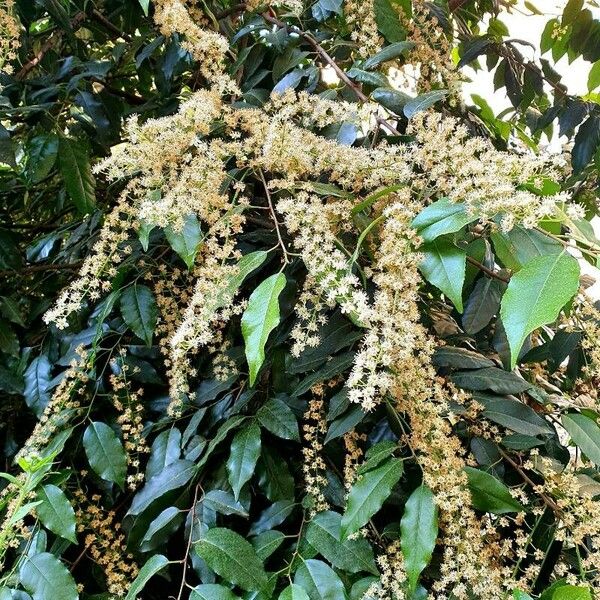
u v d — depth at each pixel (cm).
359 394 40
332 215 50
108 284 54
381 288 47
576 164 77
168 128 50
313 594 43
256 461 47
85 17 76
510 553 48
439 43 71
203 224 58
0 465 66
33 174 63
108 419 59
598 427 52
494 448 52
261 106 64
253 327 41
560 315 55
